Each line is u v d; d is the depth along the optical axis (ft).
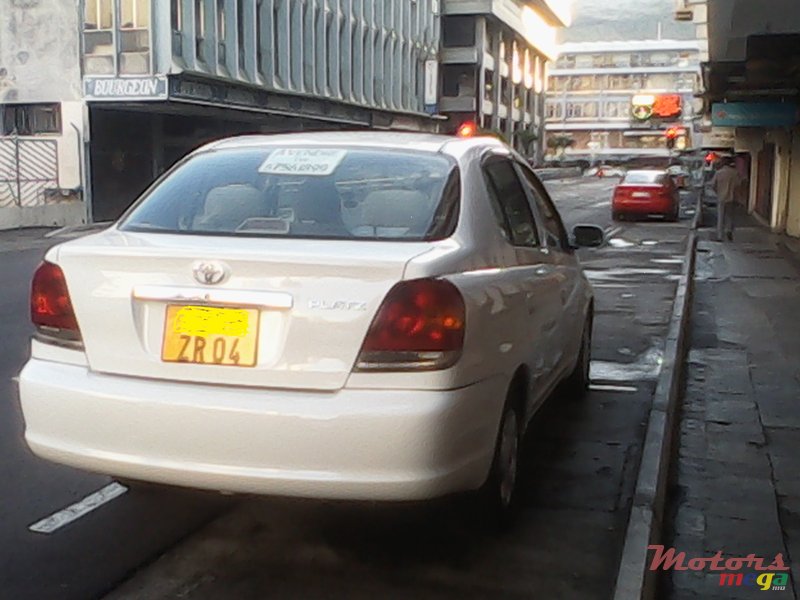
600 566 13.71
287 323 11.84
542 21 279.49
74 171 98.07
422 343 11.71
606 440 19.90
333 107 138.92
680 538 15.52
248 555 13.92
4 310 35.17
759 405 23.43
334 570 13.47
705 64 60.08
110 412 12.23
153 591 12.81
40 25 97.45
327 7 135.13
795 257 57.36
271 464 11.74
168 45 95.30
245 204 14.40
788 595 13.56
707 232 77.15
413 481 11.59
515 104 262.88
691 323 34.83
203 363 12.07
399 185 14.37
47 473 17.29
